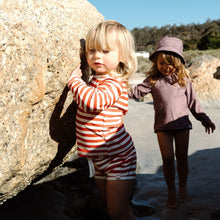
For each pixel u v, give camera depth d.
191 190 2.86
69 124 2.23
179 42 2.68
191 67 8.03
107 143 1.92
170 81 2.63
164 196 2.79
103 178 2.06
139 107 7.21
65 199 2.62
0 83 1.46
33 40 1.62
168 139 2.57
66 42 1.83
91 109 1.82
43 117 1.88
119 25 1.97
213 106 6.95
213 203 2.59
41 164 2.02
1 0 1.60
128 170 1.96
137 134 4.88
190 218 2.38
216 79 7.55
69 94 2.05
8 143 1.57
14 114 1.58
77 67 1.95
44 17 1.75
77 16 2.04
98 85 1.96
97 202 2.49
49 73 1.76
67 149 2.39
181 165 2.64
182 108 2.60
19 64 1.55
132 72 2.07
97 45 1.87
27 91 1.64
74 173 3.14
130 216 1.96
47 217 2.31
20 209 2.40
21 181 1.86
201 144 4.20
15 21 1.55
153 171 3.44
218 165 3.42
